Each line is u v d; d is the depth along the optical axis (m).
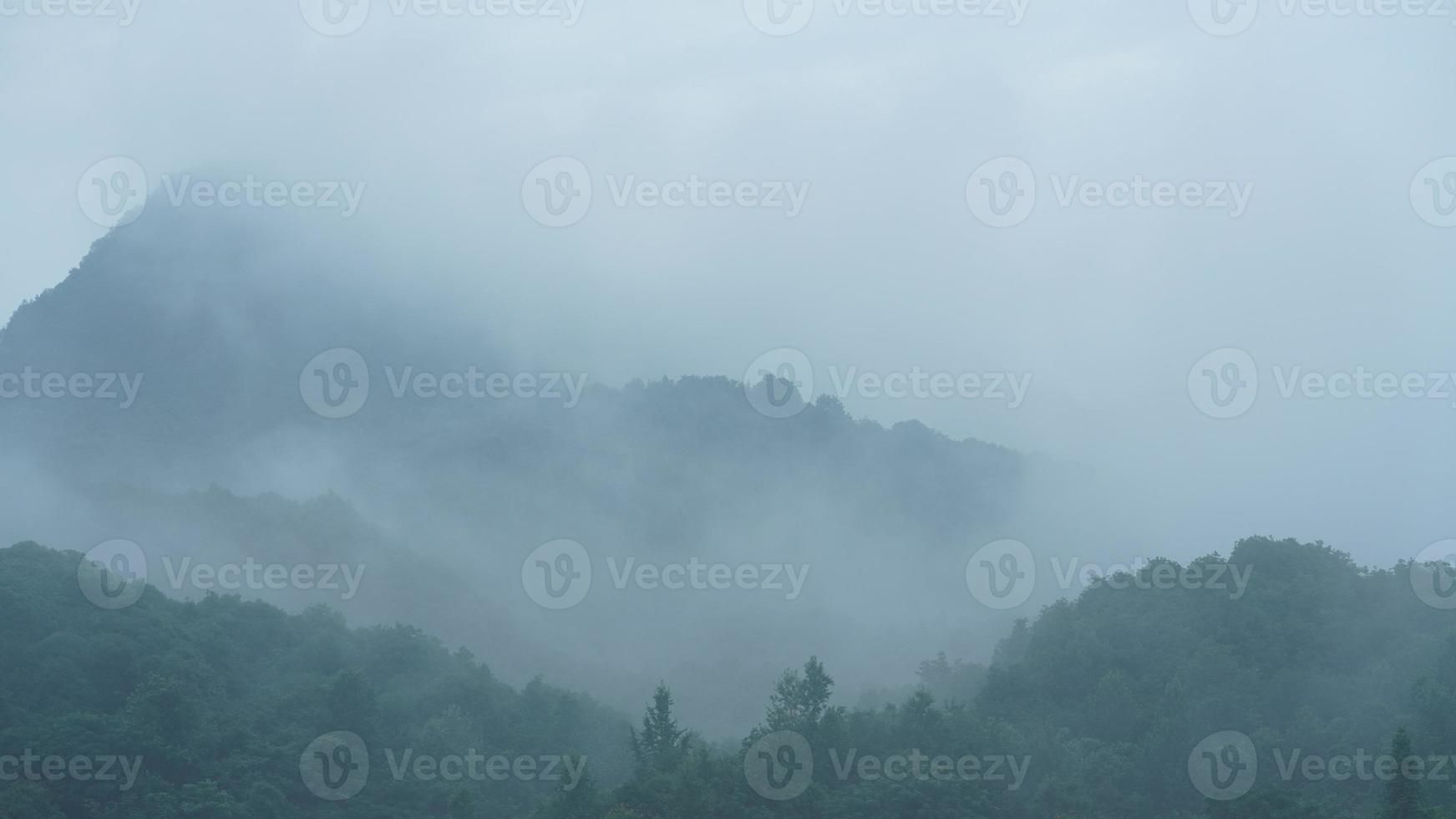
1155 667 73.75
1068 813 60.03
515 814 69.06
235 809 63.34
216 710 72.62
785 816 60.12
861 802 60.16
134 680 72.06
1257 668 71.38
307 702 75.31
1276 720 67.62
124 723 66.88
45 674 70.06
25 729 65.56
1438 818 51.44
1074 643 76.62
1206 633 76.69
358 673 75.62
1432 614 76.00
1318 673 70.75
